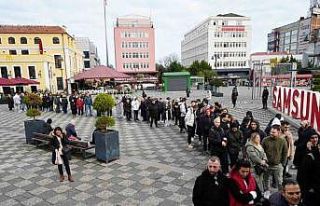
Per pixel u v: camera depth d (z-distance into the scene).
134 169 8.27
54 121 18.02
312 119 11.94
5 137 13.40
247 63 90.38
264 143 6.06
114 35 76.62
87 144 9.12
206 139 9.88
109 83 44.44
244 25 89.56
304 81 44.53
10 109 24.81
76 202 6.30
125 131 14.29
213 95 33.88
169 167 8.37
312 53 28.52
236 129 7.46
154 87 52.16
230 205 3.89
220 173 3.96
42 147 11.20
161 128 14.88
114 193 6.69
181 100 14.88
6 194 6.84
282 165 6.04
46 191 6.93
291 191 3.35
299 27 84.81
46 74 43.50
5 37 48.16
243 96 32.75
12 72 41.59
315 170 4.79
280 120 8.22
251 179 3.95
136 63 78.19
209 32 88.19
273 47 102.19
